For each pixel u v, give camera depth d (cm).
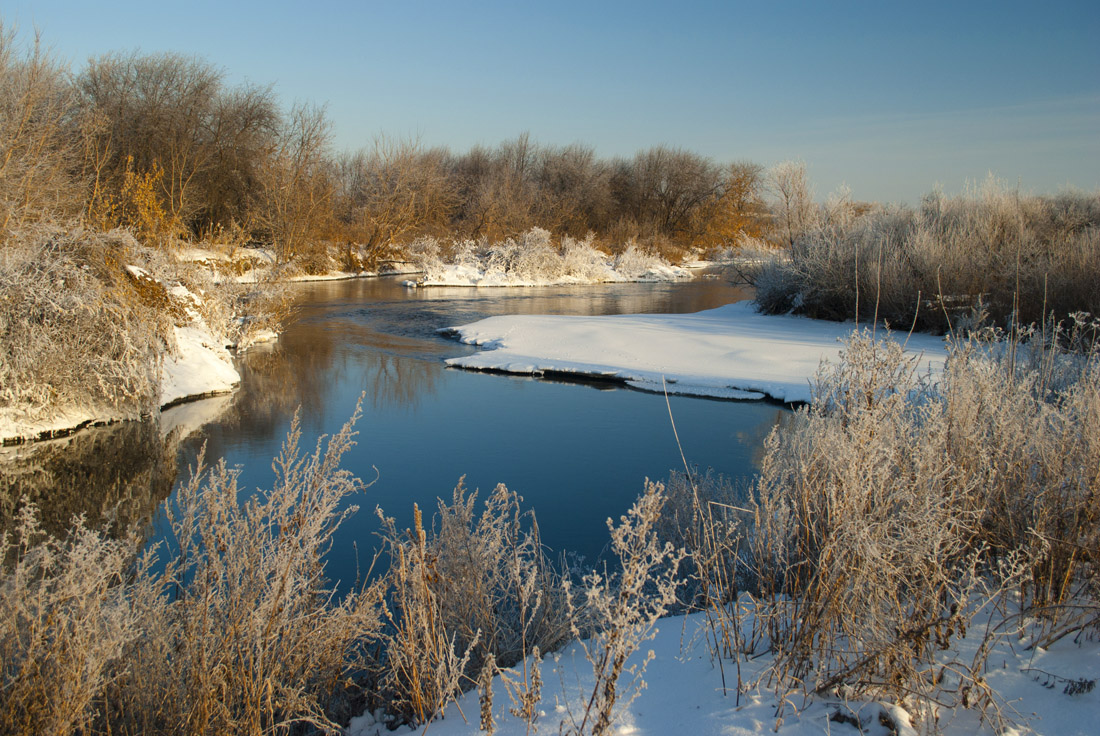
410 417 1072
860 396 341
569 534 618
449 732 266
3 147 1597
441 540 374
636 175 6066
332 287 3453
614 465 830
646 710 256
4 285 877
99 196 1630
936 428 312
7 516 664
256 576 287
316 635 305
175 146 3183
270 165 3578
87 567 247
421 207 4603
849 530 264
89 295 934
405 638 309
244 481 759
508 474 797
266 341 1828
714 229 5997
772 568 336
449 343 1834
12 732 224
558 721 252
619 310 2652
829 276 2077
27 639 247
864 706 238
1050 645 268
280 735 279
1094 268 1420
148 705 259
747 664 281
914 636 249
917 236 1905
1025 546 294
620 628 231
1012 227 1867
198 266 1659
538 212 5109
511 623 366
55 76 1875
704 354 1523
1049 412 334
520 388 1304
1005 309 1532
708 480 590
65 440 898
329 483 312
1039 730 219
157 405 1033
